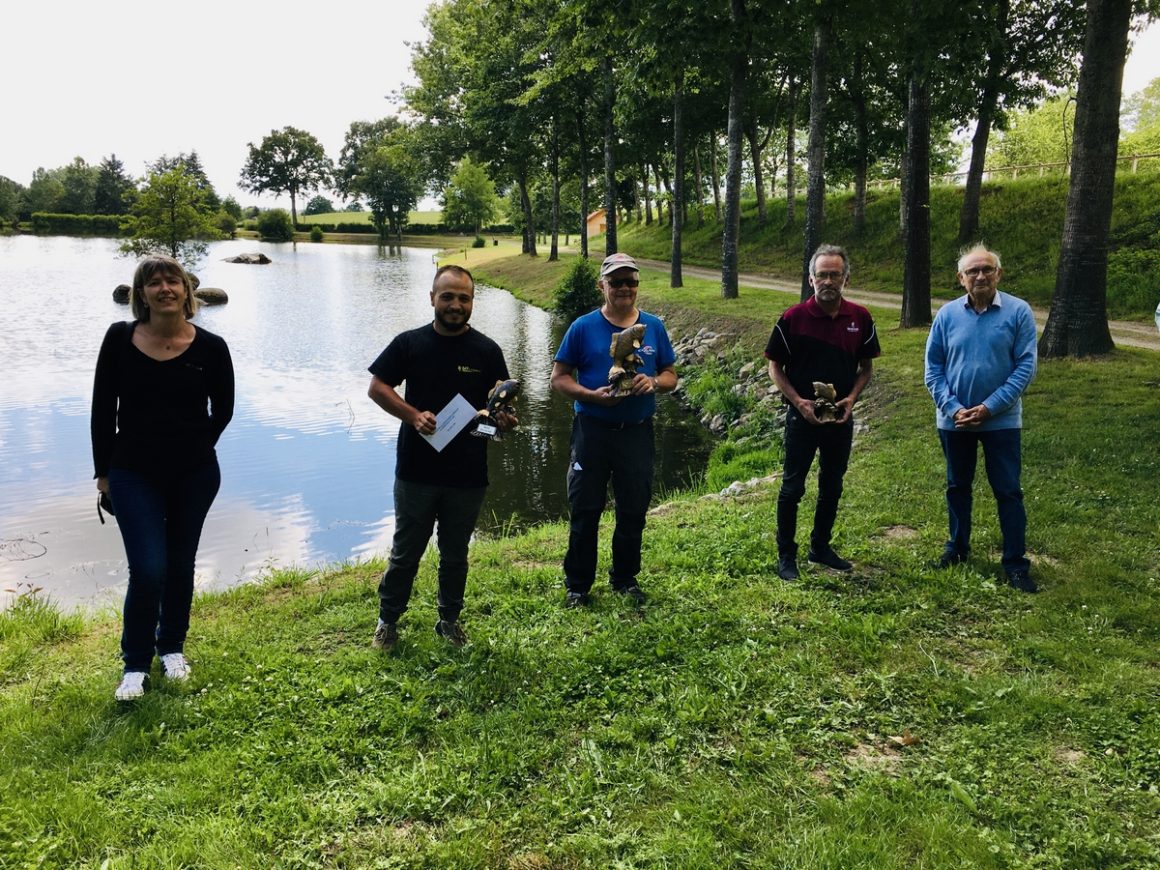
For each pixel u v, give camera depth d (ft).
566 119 121.70
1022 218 78.48
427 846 8.77
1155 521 18.90
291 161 390.83
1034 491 21.43
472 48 125.59
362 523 28.60
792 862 8.42
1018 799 9.52
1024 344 15.74
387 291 130.00
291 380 55.83
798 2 43.98
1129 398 30.04
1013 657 13.03
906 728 11.10
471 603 15.85
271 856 8.61
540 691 12.12
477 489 13.48
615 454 15.28
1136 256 62.95
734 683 12.12
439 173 160.25
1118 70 35.14
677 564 17.89
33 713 11.66
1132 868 8.40
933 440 28.78
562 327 86.43
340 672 12.85
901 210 90.63
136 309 12.44
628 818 9.25
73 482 32.73
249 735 10.98
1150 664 12.69
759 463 34.27
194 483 12.96
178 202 137.49
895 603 15.10
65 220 312.29
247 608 16.67
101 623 16.42
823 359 16.12
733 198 71.20
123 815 9.26
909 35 42.55
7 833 8.86
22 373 55.67
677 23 46.29
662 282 94.48
